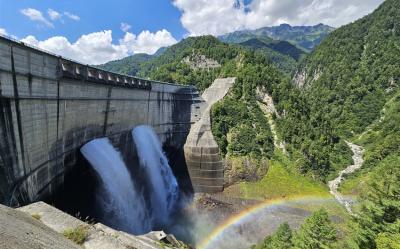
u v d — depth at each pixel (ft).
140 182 246.68
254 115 359.66
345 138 526.16
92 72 180.86
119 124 223.71
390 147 367.66
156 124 291.79
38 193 130.11
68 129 159.12
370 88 621.72
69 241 58.59
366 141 476.54
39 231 53.42
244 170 310.86
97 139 193.77
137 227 215.92
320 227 158.92
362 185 322.34
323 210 163.84
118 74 213.66
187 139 322.75
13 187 107.76
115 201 193.47
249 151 324.19
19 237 44.75
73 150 165.37
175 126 323.78
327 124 414.41
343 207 288.30
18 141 114.21
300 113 374.22
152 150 271.49
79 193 174.40
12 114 110.93
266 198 292.81
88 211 177.37
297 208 281.54
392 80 620.90
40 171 132.16
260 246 216.95
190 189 306.55
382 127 483.10
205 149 310.65
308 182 315.17
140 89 253.24
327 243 157.48
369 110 568.82
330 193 313.73
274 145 342.44
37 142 129.29
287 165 325.83
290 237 185.26
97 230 66.95
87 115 179.11
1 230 43.37
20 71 115.24
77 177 172.14
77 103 166.30
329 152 385.50
